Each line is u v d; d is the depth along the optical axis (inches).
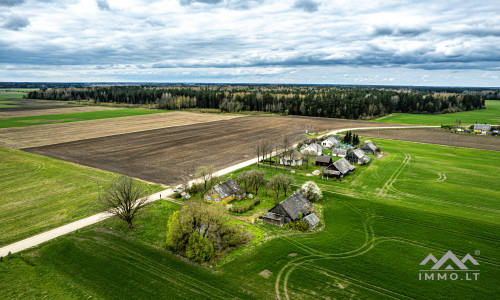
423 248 1953.7
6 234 2094.0
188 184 3021.7
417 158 4224.9
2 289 1551.4
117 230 2177.7
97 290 1561.3
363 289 1569.9
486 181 3228.3
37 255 1860.2
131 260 1817.2
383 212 2479.1
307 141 4950.8
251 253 1903.3
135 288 1574.8
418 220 2321.6
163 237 2091.5
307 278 1658.5
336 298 1499.8
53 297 1503.4
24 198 2704.2
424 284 1605.6
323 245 2003.0
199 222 1974.7
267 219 2356.1
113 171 3494.1
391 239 2070.6
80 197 2736.2
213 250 1868.8
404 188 3038.9
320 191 2810.0
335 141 5012.3
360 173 3565.5
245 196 2896.2
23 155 4101.9
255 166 3801.7
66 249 1923.0
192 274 1691.7
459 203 2652.6
